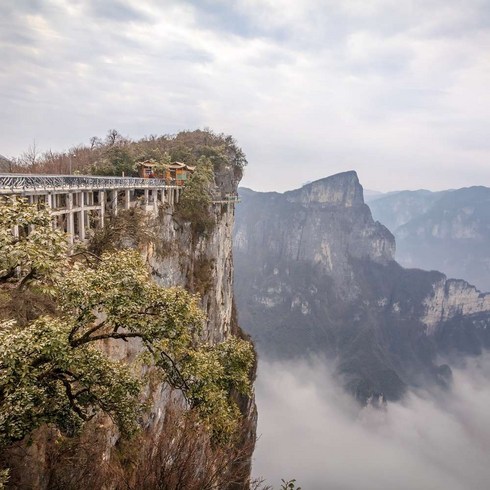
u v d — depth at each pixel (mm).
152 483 10891
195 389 14023
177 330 11719
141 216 33656
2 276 10969
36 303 14844
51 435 13688
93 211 30500
